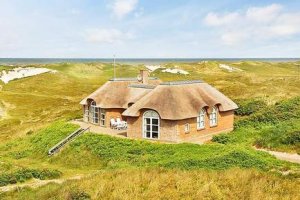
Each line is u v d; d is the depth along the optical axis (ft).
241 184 73.61
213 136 144.46
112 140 137.49
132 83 176.86
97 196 73.61
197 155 110.11
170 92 142.92
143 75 179.83
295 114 164.55
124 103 167.43
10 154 150.61
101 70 577.02
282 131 133.69
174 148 122.83
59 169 121.49
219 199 69.00
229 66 560.20
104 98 170.81
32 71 495.41
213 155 107.34
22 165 127.34
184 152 116.26
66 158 132.57
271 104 192.44
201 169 89.20
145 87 165.99
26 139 169.89
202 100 150.10
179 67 536.42
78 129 157.28
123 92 171.73
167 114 136.46
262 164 96.22
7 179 99.76
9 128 222.48
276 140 128.16
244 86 268.00
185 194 71.92
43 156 142.92
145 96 147.74
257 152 111.65
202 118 149.48
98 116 174.50
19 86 389.80
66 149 138.10
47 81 415.03
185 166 96.94
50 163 134.62
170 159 108.88
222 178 77.46
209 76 424.46
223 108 157.38
